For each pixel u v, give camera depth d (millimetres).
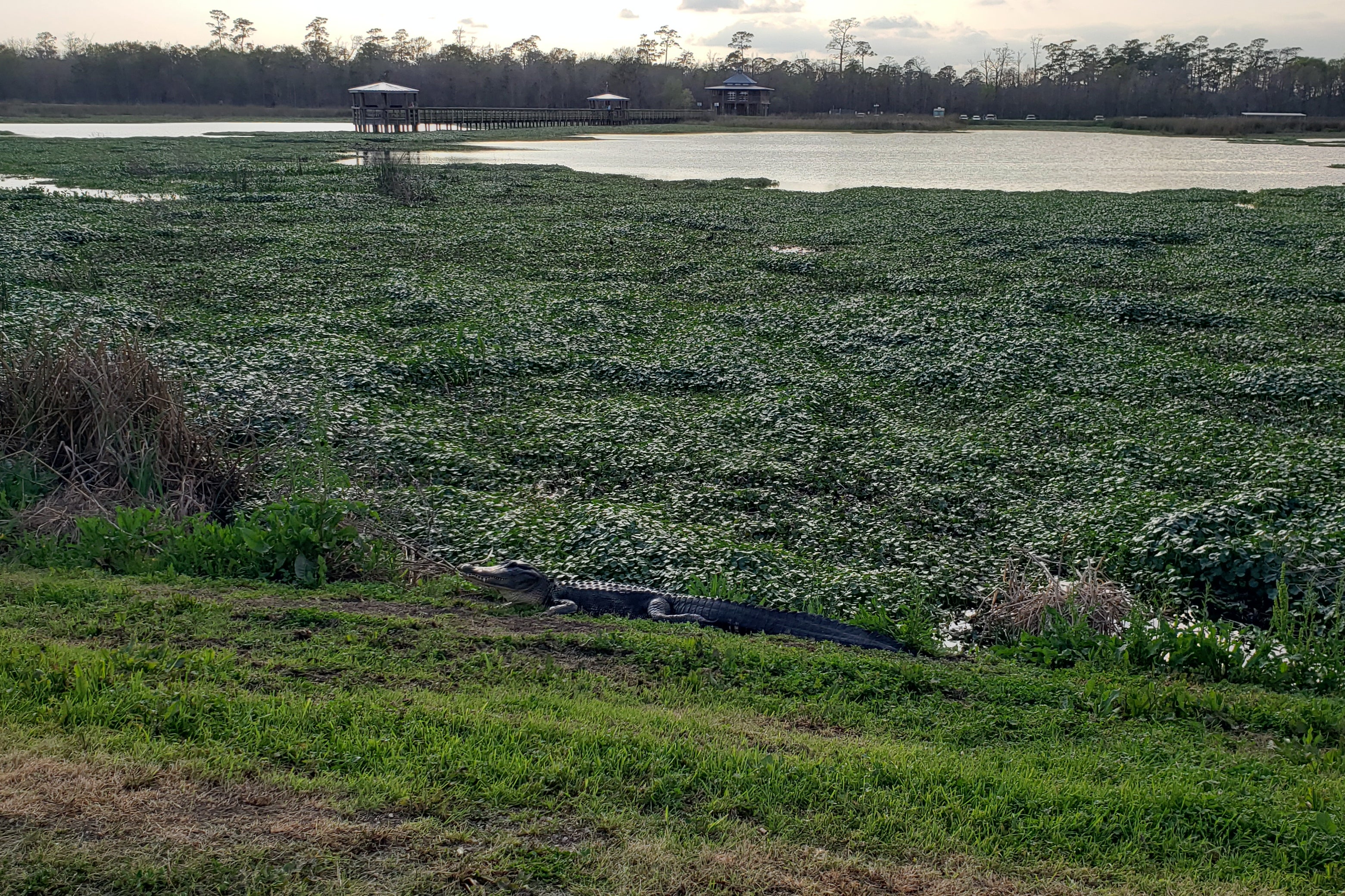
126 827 5082
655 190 51969
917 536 13031
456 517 12594
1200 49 190500
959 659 9742
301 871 4859
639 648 8594
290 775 5699
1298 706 8336
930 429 16766
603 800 5750
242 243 32125
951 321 23219
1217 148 101812
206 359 17422
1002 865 5488
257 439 14633
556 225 37594
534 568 10492
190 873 4766
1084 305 24891
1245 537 12008
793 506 13680
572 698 7441
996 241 35219
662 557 11727
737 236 36938
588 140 107438
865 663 8641
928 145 103688
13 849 4832
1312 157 87500
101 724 6086
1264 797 6473
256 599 9266
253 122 139500
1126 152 93812
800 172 68062
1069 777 6664
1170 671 9414
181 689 6789
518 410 17422
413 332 21219
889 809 5910
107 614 8359
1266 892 5422
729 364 19984
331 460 13461
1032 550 12469
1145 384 19109
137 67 170250
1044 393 18688
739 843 5457
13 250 27484
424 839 5215
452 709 6812
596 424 16469
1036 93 187625
